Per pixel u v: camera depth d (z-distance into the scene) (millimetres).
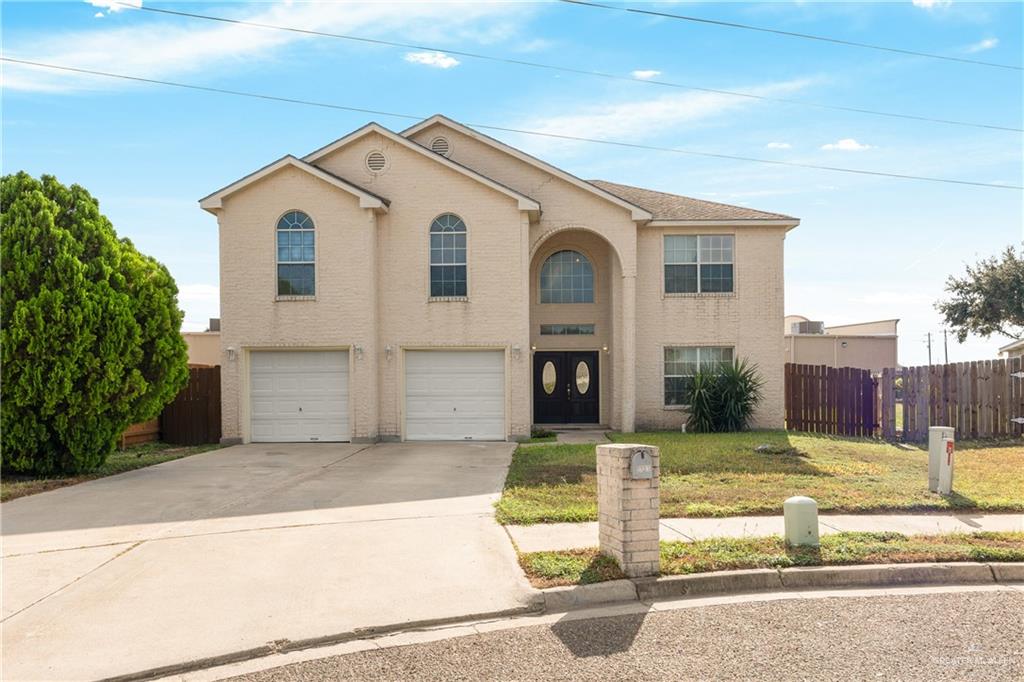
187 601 6195
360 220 17109
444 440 17547
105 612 5969
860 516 8930
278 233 17281
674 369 19938
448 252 17656
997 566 6953
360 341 17078
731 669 4895
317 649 5398
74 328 12102
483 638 5531
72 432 12367
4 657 5184
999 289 33938
